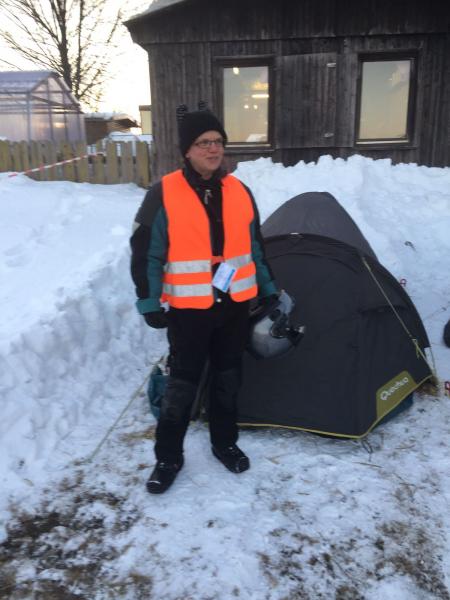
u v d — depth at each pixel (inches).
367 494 103.7
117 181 406.0
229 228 95.7
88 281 169.5
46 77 540.1
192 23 374.9
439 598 82.4
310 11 366.9
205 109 94.3
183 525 96.0
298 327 112.9
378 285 128.6
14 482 106.0
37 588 84.0
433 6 359.3
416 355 135.0
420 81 373.7
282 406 123.1
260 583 84.7
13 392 121.6
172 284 95.3
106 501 102.3
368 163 349.4
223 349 101.7
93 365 147.2
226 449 110.3
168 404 101.1
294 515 98.6
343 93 378.9
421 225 286.2
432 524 96.5
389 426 126.6
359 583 84.9
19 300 161.0
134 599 82.0
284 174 341.7
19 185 361.1
